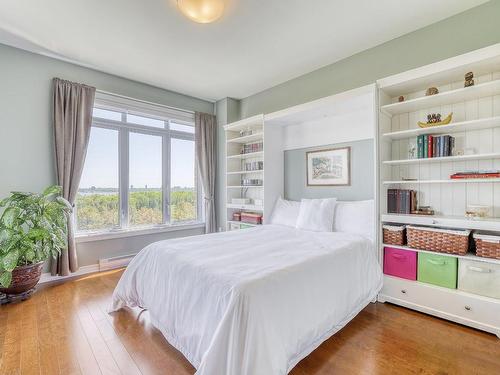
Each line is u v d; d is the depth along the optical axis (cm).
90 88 322
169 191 420
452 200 239
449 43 231
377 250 249
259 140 420
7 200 246
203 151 438
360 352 170
